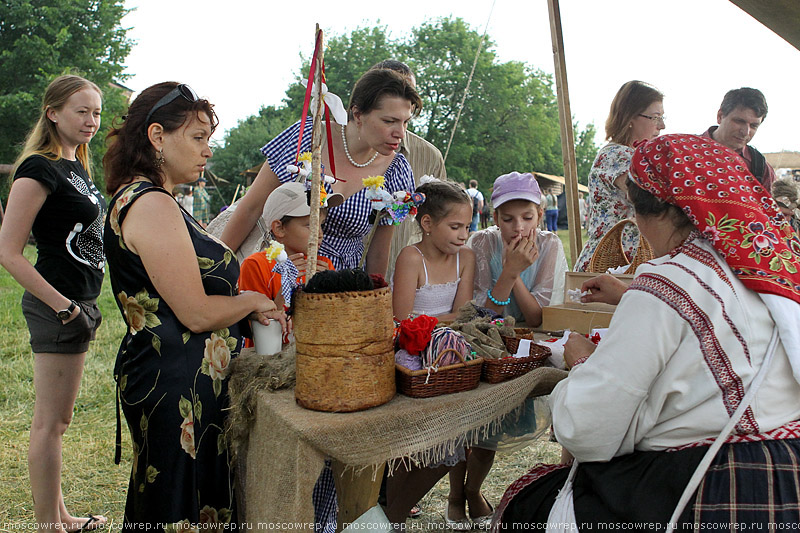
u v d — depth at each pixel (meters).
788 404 1.43
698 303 1.40
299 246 2.16
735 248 1.42
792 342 1.38
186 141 1.80
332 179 2.07
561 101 4.13
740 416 1.37
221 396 1.84
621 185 3.24
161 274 1.69
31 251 12.63
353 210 2.57
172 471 1.74
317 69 1.71
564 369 1.96
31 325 2.52
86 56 26.77
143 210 1.70
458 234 2.52
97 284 2.69
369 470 1.77
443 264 2.66
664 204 1.53
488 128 39.91
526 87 41.28
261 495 1.62
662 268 1.47
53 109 2.53
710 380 1.39
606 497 1.48
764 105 3.39
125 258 1.73
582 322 2.33
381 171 2.72
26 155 2.50
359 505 1.82
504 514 1.78
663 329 1.40
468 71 39.28
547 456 3.56
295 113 38.94
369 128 2.38
